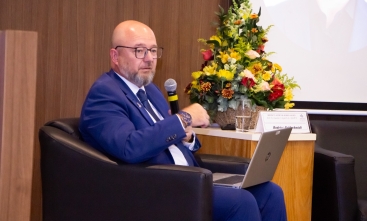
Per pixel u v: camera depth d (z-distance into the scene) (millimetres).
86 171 1847
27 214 1022
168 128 1880
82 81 2688
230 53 2648
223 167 2305
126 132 1867
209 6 3014
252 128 2645
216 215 1934
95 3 2691
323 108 3273
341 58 3305
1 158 993
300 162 2512
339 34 3297
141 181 1775
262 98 2609
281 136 2070
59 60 2623
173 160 2115
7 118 991
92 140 2014
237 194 1927
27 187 1021
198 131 2682
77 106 2686
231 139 2494
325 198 2631
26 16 2541
